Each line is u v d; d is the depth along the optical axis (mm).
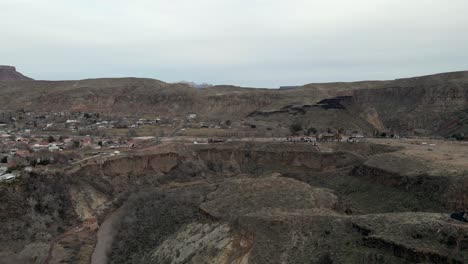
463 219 55406
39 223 80125
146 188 108688
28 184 88062
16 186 85500
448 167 89125
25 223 78750
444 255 48094
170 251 67000
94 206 95250
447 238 50594
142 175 119438
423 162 96188
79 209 90375
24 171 93250
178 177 122375
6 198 81188
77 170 103750
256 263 55688
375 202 88750
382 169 97250
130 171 117875
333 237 57375
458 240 49688
